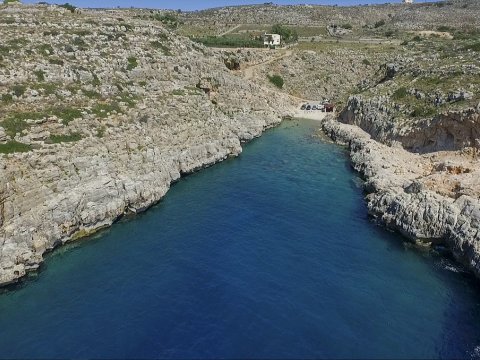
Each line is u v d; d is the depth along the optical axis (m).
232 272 43.41
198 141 73.00
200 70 93.75
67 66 65.69
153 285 41.16
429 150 74.69
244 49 146.25
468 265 44.03
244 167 75.38
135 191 54.84
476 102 70.25
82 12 95.88
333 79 142.12
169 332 35.34
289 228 52.69
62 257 45.50
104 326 35.88
